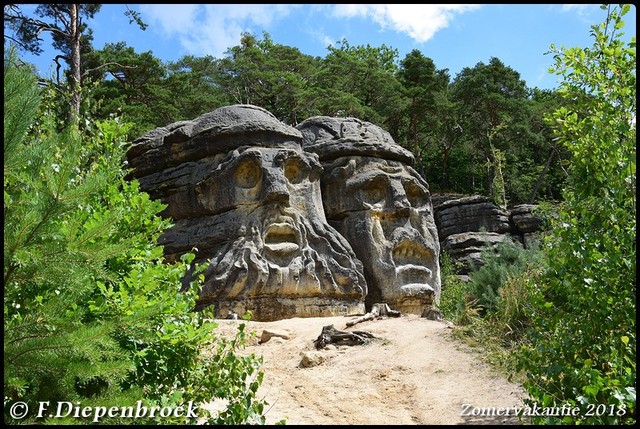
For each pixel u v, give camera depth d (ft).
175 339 19.99
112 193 23.17
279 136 49.21
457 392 24.67
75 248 13.99
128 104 99.76
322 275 45.16
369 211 50.49
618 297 20.01
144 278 19.63
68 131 17.08
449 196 130.72
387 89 133.18
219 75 140.36
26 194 14.21
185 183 48.16
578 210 21.42
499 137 137.28
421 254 51.67
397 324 34.58
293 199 47.42
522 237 104.99
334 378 27.89
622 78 21.52
